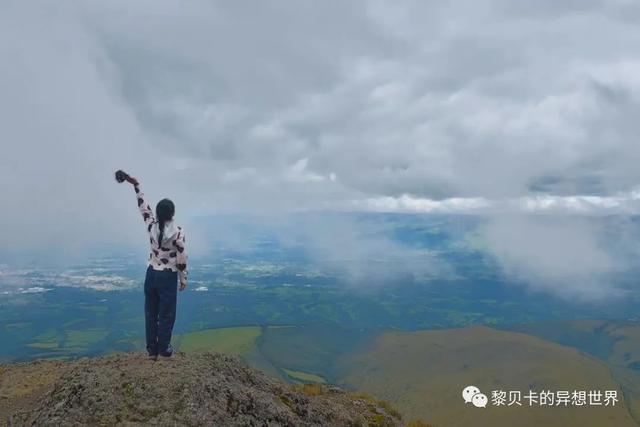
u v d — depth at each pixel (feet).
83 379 31.68
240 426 30.53
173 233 33.60
